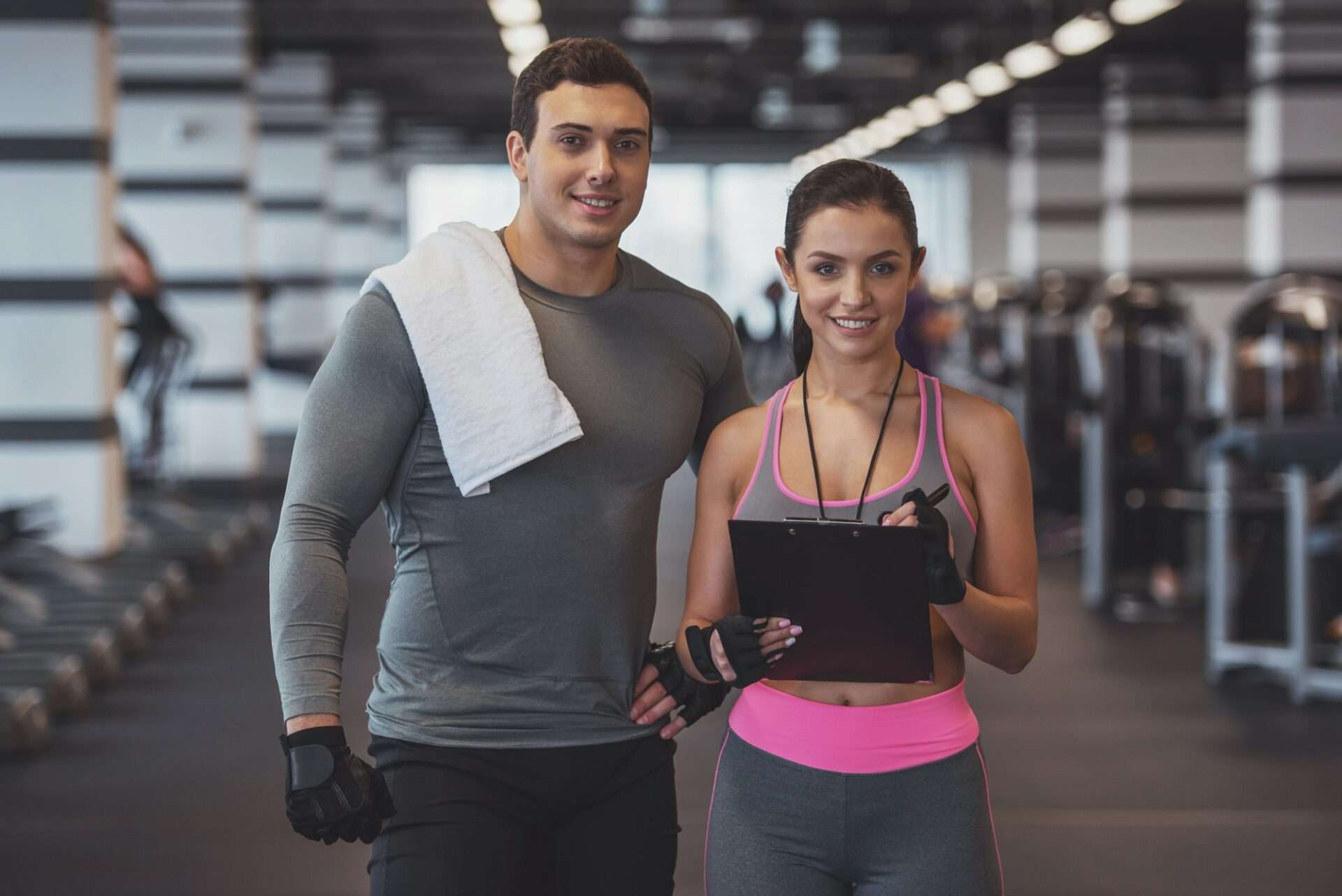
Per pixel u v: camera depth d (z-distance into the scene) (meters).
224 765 4.71
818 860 1.94
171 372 9.41
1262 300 6.08
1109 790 4.46
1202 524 8.64
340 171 20.56
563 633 1.96
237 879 3.68
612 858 2.01
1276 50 9.63
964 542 1.93
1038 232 19.66
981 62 12.81
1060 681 5.95
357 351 1.92
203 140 11.43
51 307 7.94
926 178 27.91
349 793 1.79
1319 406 6.15
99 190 7.94
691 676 2.03
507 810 1.94
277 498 11.70
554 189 1.93
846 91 19.56
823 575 1.82
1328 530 5.68
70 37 7.87
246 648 6.52
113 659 5.97
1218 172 15.83
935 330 11.73
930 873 1.89
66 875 3.71
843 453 1.96
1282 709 5.48
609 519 1.98
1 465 7.95
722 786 2.00
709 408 2.20
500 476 1.93
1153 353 7.84
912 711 1.91
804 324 2.06
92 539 8.00
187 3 11.26
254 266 11.80
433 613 1.96
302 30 14.30
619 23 14.32
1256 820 4.16
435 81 19.09
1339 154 9.62
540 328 1.99
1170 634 6.87
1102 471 7.45
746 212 28.91
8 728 4.85
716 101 21.56
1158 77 15.78
